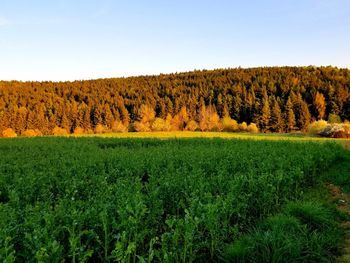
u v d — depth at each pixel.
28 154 24.44
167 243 7.10
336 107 99.69
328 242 8.17
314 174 15.73
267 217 9.77
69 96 135.62
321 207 9.85
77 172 14.73
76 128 93.69
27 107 114.00
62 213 7.22
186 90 139.12
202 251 7.96
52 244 5.66
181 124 100.81
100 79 170.62
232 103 112.44
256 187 10.48
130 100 124.88
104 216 6.81
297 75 137.50
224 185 11.10
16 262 6.50
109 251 7.10
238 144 30.03
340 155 21.08
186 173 13.15
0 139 44.00
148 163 16.70
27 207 8.09
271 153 19.67
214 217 7.58
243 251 7.09
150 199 8.91
